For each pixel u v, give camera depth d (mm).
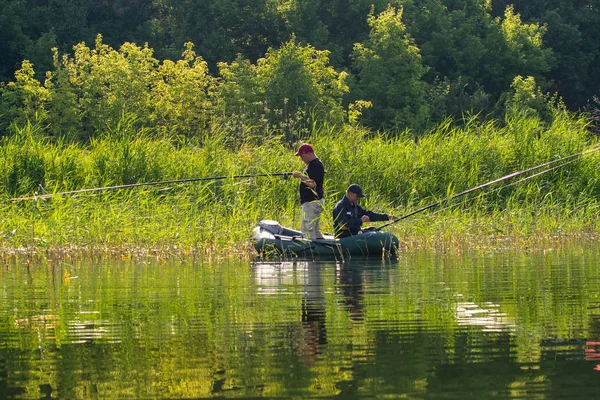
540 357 11875
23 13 106125
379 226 31719
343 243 27562
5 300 17609
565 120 46750
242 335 13555
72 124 82750
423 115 92688
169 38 114938
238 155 40625
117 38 111312
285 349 12523
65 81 83250
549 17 121062
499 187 41344
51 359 12117
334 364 11586
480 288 18906
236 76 87625
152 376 11094
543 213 36875
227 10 108375
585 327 14031
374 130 95625
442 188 41594
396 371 11172
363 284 19828
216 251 28625
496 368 11305
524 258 25891
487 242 31328
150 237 29969
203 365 11625
